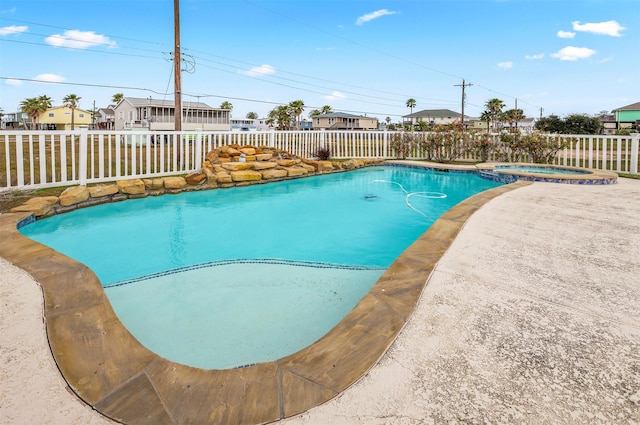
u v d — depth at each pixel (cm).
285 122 5222
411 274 269
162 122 3744
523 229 398
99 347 182
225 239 504
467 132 1370
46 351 177
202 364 214
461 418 134
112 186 666
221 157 962
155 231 534
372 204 739
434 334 189
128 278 361
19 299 230
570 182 796
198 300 302
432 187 933
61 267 284
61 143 663
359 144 1447
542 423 131
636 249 332
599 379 155
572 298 232
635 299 231
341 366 165
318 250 461
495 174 991
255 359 218
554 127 4069
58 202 568
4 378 157
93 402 144
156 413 138
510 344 181
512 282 256
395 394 146
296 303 295
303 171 1012
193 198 741
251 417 136
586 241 355
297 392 149
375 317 206
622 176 953
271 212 664
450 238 362
